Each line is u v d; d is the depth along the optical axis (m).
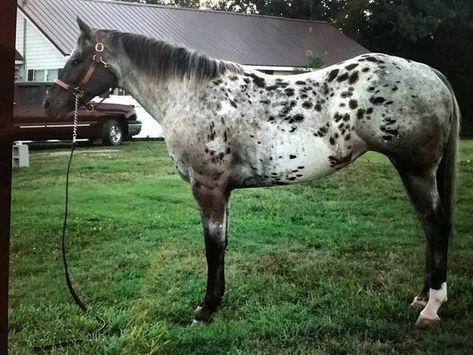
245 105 3.53
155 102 3.71
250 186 3.69
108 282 4.34
